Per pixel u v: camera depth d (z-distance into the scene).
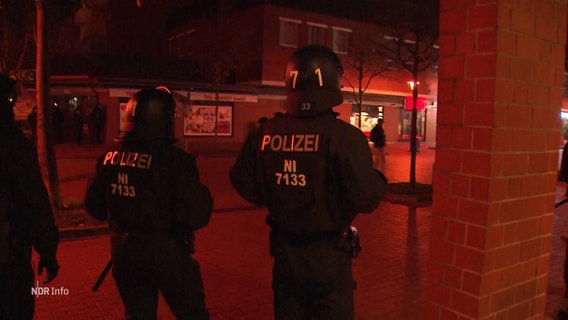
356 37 29.78
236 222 9.18
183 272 3.35
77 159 19.34
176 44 34.47
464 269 3.32
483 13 3.16
